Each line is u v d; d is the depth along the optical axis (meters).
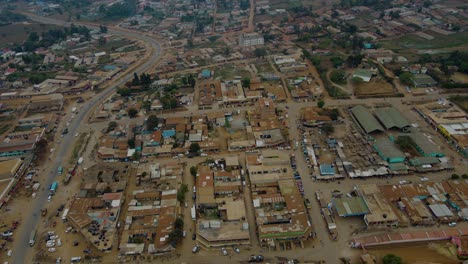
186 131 167.75
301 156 146.62
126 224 115.94
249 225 115.25
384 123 162.00
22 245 111.62
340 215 114.06
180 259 105.31
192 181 135.88
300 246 107.56
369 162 139.25
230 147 152.12
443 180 129.75
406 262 100.75
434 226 111.50
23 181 139.88
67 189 134.50
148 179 136.12
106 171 138.75
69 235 114.38
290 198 121.44
